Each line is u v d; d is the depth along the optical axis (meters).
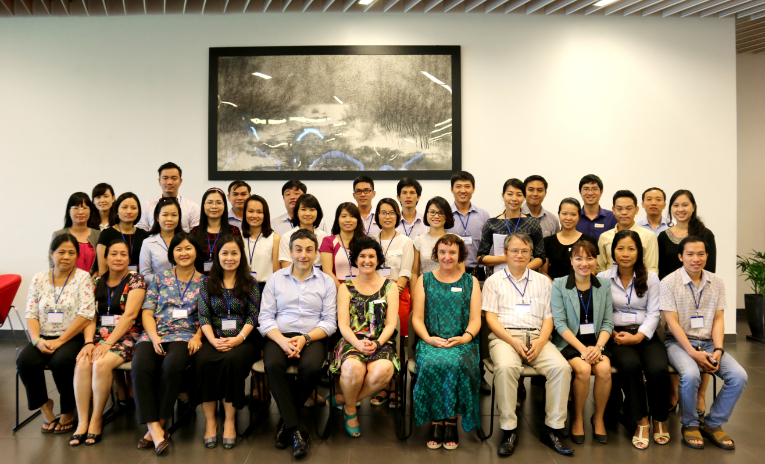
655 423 2.80
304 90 5.16
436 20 5.18
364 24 5.17
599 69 5.23
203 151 5.19
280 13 5.16
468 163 5.22
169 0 5.13
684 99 5.26
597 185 3.93
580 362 2.75
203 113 5.19
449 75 5.16
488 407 3.34
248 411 3.25
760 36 5.84
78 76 5.17
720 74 5.27
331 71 5.16
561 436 2.71
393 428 2.95
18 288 4.79
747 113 6.50
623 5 5.01
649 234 3.55
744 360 4.46
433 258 3.07
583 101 5.23
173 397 2.69
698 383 2.70
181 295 2.97
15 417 3.09
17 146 5.19
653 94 5.25
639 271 3.00
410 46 5.14
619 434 2.87
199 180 5.19
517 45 5.21
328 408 3.28
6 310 4.44
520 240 2.98
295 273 3.05
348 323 2.93
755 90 6.50
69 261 3.01
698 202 5.28
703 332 2.92
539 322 2.99
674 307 2.92
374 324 2.89
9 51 5.16
